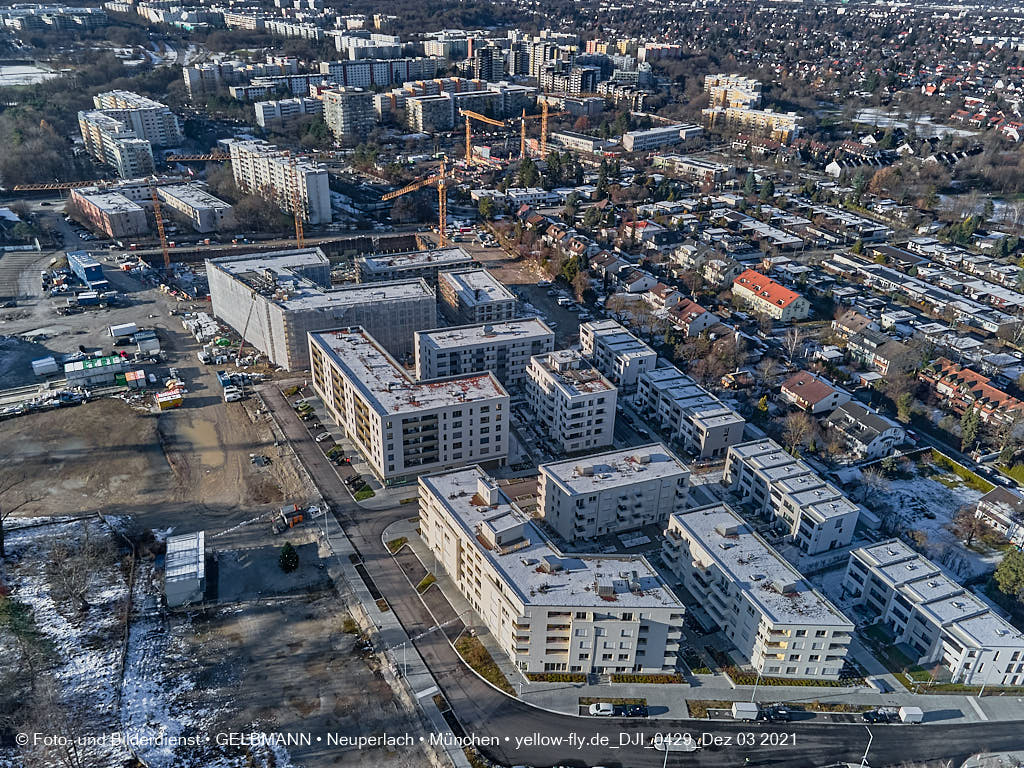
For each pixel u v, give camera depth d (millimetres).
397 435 195500
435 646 153625
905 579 159625
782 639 143000
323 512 192250
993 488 199125
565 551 178875
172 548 172250
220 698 142750
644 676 148000
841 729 138000
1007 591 162375
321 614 163125
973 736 137250
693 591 165625
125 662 149625
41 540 181125
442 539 170250
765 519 191875
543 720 138250
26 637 150875
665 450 196000
